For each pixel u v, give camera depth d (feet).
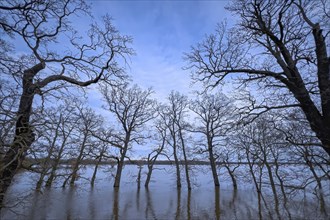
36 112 30.09
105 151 101.81
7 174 28.76
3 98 26.84
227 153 118.01
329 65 29.22
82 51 37.96
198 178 170.19
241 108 34.35
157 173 239.30
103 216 66.28
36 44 34.12
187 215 68.28
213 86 37.37
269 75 32.22
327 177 34.55
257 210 70.28
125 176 163.53
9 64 29.43
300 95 29.94
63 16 35.73
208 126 124.26
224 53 36.11
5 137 26.94
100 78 39.17
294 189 37.55
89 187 118.01
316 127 28.94
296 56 31.40
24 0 31.99
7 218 45.68
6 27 31.86
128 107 114.52
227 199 91.76
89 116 100.12
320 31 29.50
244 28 34.78
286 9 30.27
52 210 67.72
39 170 34.99
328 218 48.70
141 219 63.87
